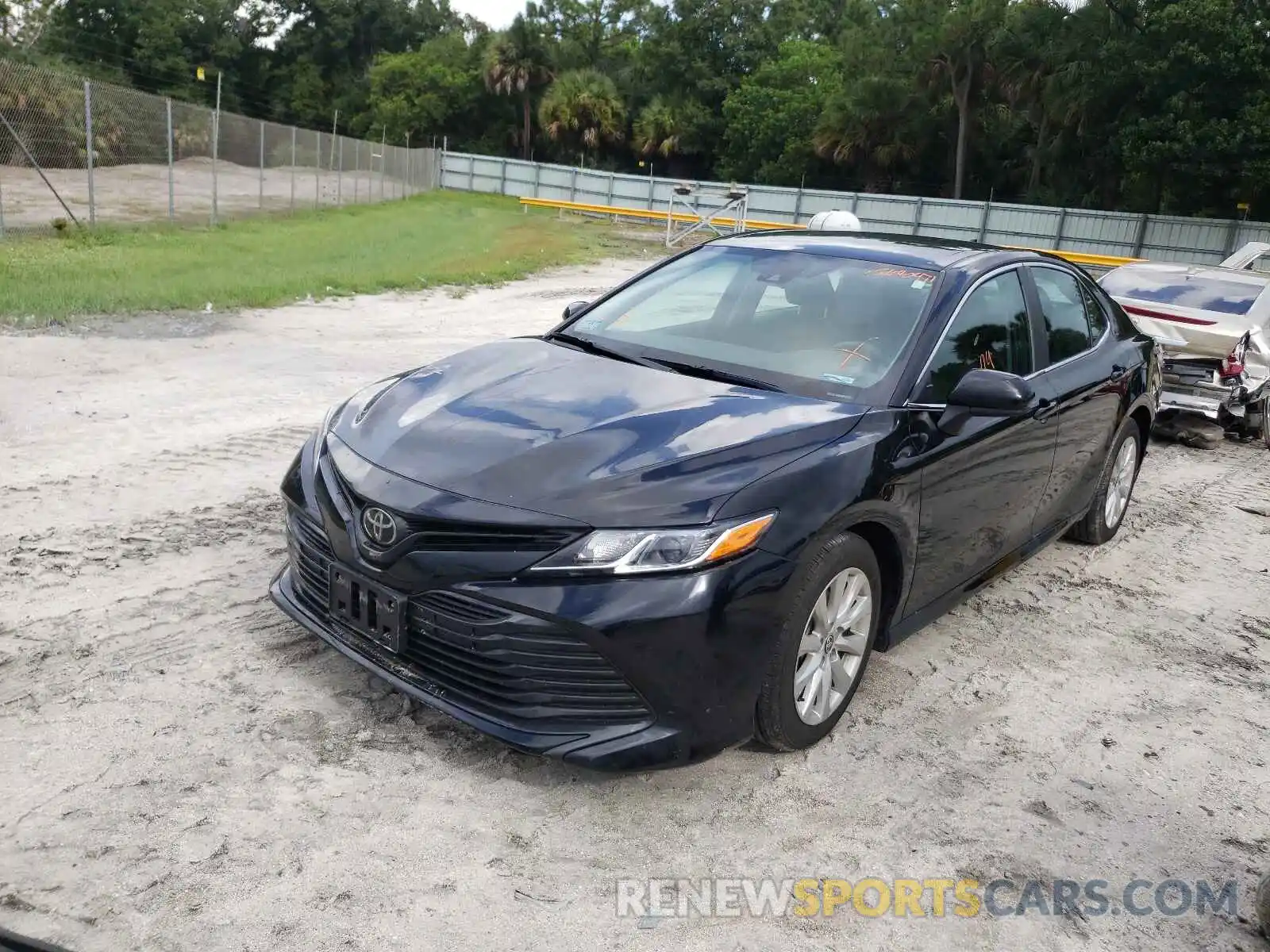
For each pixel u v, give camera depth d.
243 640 3.87
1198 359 8.68
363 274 15.55
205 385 7.81
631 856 2.90
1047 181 47.91
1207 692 4.27
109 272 13.45
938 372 3.90
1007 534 4.51
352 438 3.49
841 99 54.78
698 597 2.92
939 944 2.68
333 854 2.78
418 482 3.12
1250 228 35.75
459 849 2.85
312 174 33.75
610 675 2.93
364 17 91.75
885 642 3.81
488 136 77.31
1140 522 6.56
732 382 3.79
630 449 3.18
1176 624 4.96
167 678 3.56
